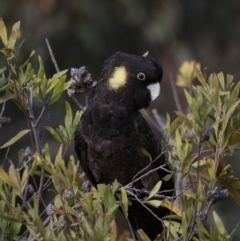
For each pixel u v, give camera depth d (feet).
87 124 24.62
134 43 53.57
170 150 20.43
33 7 50.49
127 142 24.52
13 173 17.57
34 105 49.03
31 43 50.01
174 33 54.19
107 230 16.90
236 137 18.21
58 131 21.47
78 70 22.44
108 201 17.58
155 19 53.83
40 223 16.62
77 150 25.14
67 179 18.21
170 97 50.83
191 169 18.97
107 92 24.71
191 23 55.98
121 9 53.01
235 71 55.93
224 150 18.52
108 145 24.52
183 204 17.90
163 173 24.91
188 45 54.95
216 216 16.33
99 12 52.11
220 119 17.88
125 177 25.04
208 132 18.42
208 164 18.24
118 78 24.70
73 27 51.21
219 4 57.06
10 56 19.66
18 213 17.84
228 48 56.65
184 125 19.89
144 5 53.93
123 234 16.11
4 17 50.26
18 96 19.84
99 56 52.11
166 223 19.21
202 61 55.36
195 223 17.72
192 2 56.29
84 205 17.43
